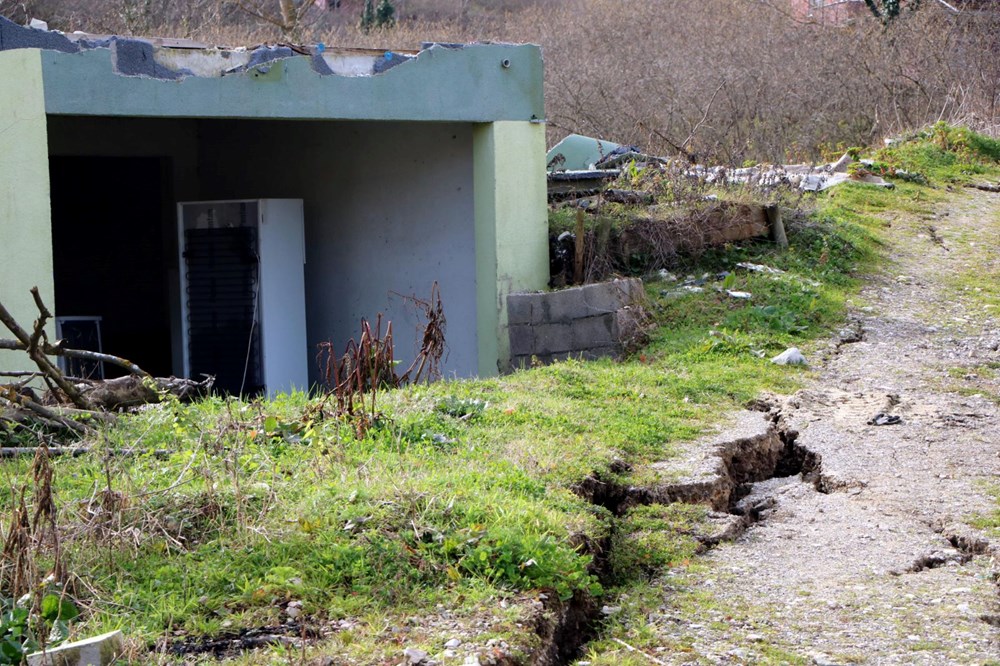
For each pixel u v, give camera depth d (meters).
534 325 9.33
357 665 3.53
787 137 18.50
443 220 10.07
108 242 12.43
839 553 4.89
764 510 5.68
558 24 23.12
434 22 25.48
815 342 8.98
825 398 7.46
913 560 4.76
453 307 10.07
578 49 21.62
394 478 4.95
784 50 20.19
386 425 6.01
